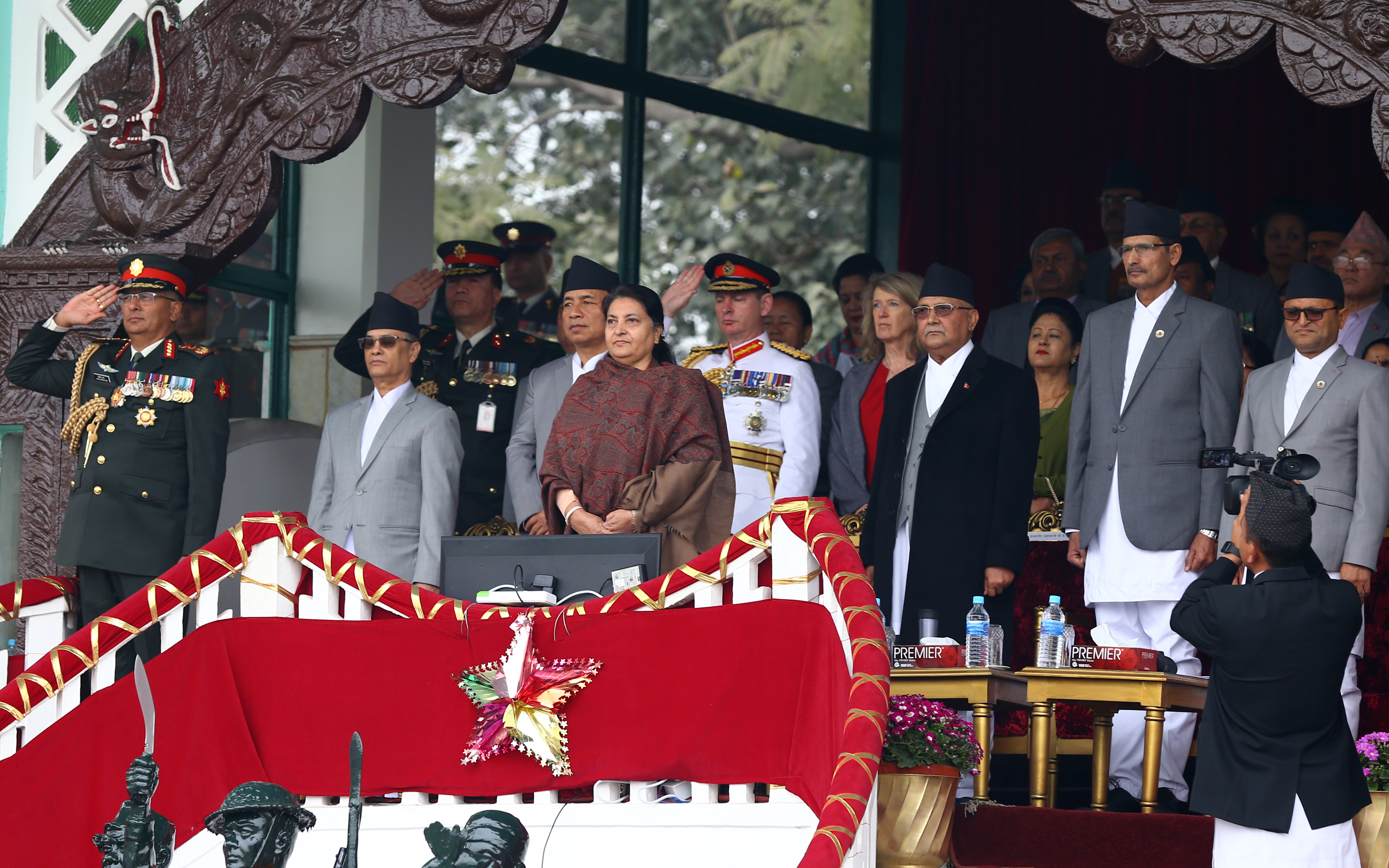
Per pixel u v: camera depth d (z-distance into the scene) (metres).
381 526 17.31
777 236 29.00
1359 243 20.50
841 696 11.08
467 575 13.48
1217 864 11.70
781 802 11.97
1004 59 29.25
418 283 23.19
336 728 13.23
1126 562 16.41
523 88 26.61
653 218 27.73
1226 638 11.53
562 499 14.41
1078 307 23.22
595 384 14.90
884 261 30.12
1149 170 28.64
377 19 17.58
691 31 28.44
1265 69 28.12
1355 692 15.49
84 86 19.12
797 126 29.42
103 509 16.78
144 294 17.22
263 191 18.12
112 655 13.80
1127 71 28.77
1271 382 15.84
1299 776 11.35
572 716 12.60
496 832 7.04
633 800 12.44
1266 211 24.70
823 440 21.92
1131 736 16.59
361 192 24.56
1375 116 13.75
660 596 12.52
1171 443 16.27
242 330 24.11
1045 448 20.02
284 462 22.02
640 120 27.61
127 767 13.42
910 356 19.83
